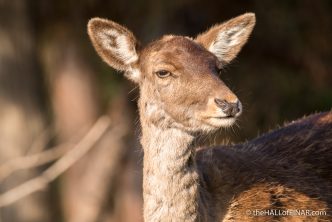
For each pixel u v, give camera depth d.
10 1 30.80
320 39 30.73
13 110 30.91
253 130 29.02
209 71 14.70
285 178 15.62
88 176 33.91
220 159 15.51
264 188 15.34
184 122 14.63
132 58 15.70
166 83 14.78
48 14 31.50
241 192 15.23
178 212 14.63
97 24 15.64
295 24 30.41
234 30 16.02
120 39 15.71
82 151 22.66
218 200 15.14
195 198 14.65
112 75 33.25
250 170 15.53
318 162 16.05
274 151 16.12
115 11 30.62
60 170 22.69
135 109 32.66
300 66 30.95
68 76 33.84
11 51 30.91
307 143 16.27
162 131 14.80
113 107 32.88
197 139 15.29
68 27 31.70
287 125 17.11
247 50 30.41
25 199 30.94
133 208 33.56
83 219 34.06
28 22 31.27
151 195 14.77
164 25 30.25
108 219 34.19
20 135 30.88
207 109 14.34
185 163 14.63
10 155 30.69
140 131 15.80
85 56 33.50
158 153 14.77
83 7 30.91
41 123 31.50
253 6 30.22
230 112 14.17
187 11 30.30
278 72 30.69
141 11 30.17
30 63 31.34
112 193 34.09
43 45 32.75
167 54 14.91
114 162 33.50
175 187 14.61
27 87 31.27
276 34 30.41
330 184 15.89
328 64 31.05
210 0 30.11
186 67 14.72
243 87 30.14
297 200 15.40
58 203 33.97
